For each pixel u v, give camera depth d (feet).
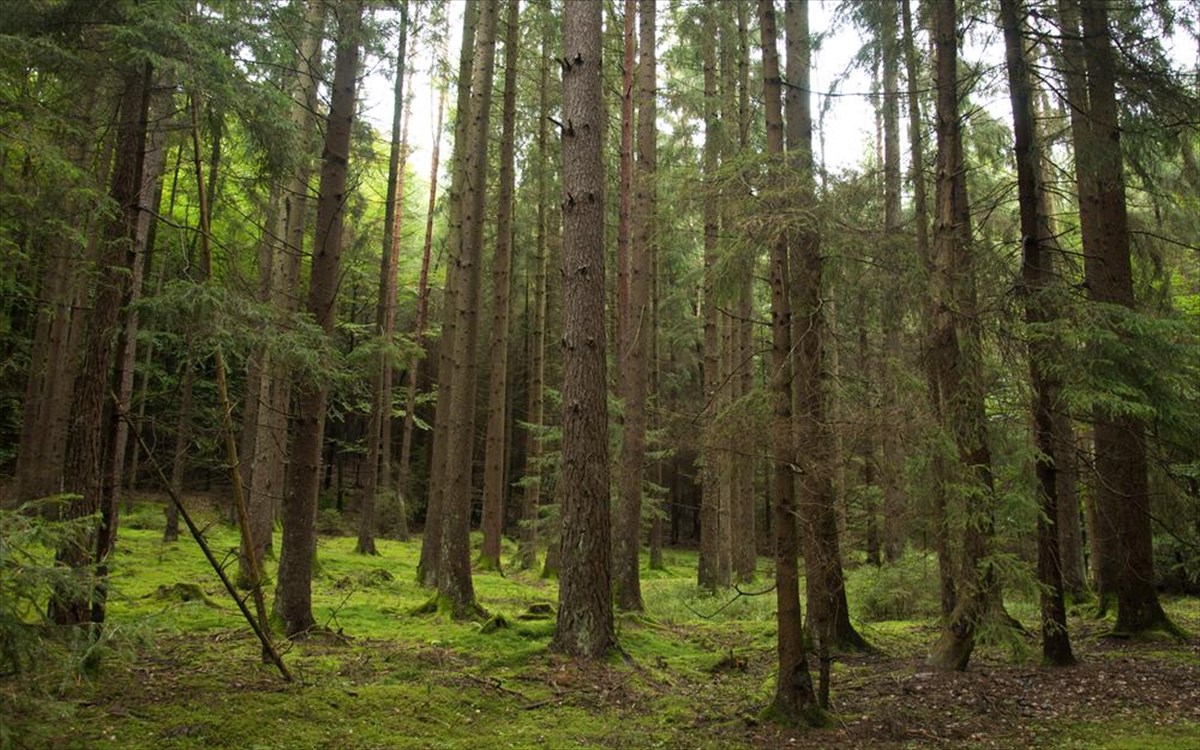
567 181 27.40
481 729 19.15
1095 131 29.91
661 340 86.22
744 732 19.33
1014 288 25.54
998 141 39.32
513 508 121.39
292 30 28.14
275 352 21.39
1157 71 27.71
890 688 23.99
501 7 58.13
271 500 44.16
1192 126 28.58
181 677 20.26
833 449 19.21
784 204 20.89
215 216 37.29
